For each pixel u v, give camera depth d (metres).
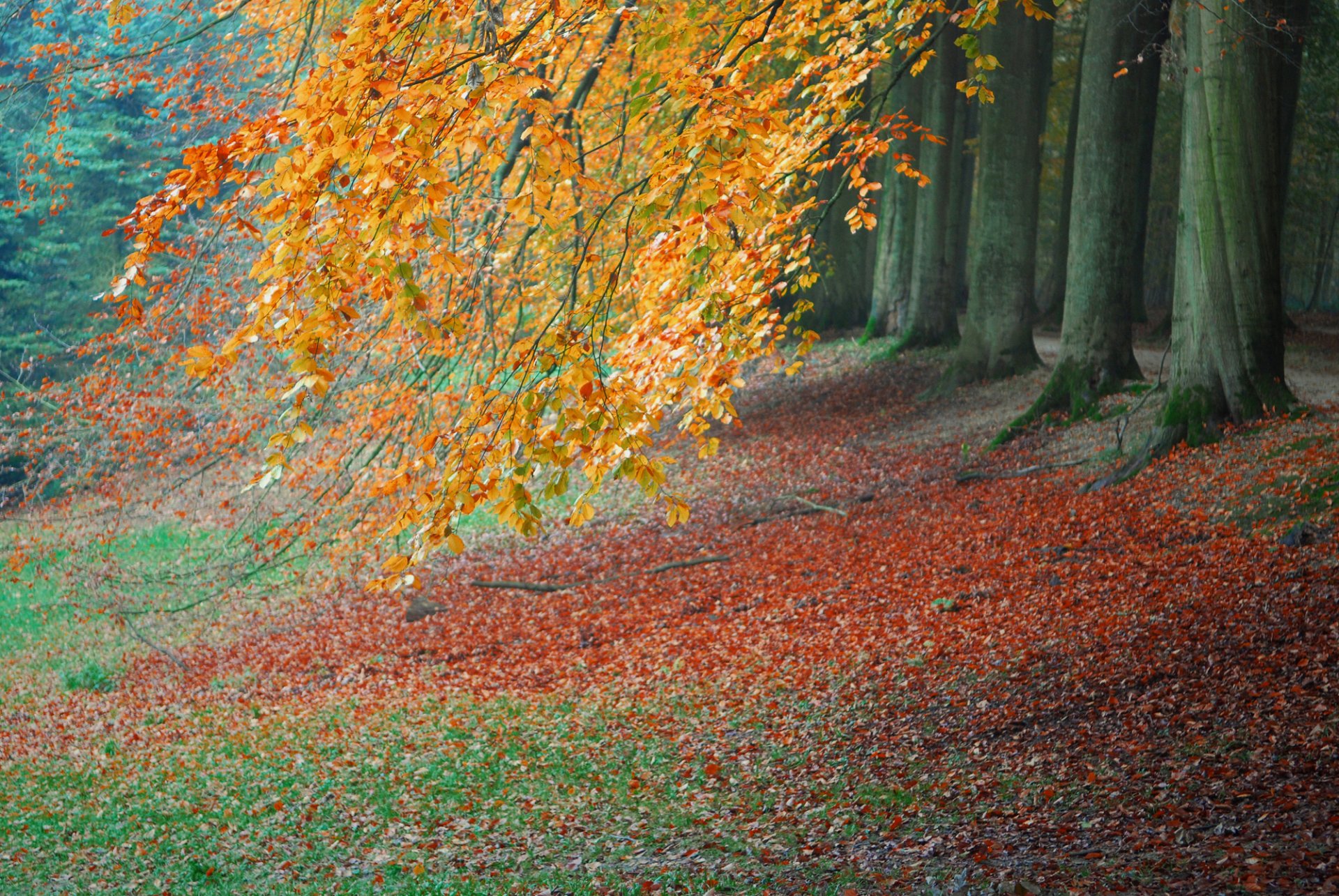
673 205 5.71
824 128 8.02
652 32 6.91
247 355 13.80
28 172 16.38
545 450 4.64
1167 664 9.69
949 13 7.92
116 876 8.33
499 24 5.69
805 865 6.98
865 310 37.38
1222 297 15.86
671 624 15.93
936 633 12.47
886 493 20.09
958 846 6.94
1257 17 15.11
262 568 13.92
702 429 6.56
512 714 12.62
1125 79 19.14
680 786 9.36
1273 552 11.91
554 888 6.98
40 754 14.18
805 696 11.40
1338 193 43.62
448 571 21.69
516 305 10.41
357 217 4.33
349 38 4.71
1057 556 14.26
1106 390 19.92
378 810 9.56
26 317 27.98
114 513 18.50
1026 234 24.70
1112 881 5.79
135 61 13.34
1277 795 6.77
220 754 12.54
